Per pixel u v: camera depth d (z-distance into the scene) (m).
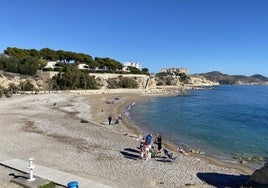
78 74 112.94
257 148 33.59
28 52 137.38
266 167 17.55
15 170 18.56
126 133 37.44
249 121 57.09
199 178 20.03
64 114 51.56
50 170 18.62
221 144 35.16
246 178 20.62
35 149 24.80
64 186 16.19
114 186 17.12
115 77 142.62
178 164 23.61
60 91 98.69
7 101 63.75
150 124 48.88
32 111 51.88
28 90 89.44
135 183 18.06
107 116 54.75
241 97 140.50
